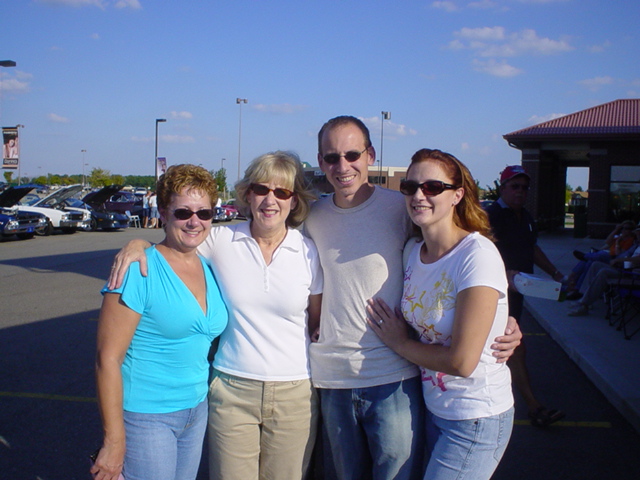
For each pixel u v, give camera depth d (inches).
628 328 272.2
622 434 162.7
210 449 99.3
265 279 94.7
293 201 100.6
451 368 79.5
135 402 83.7
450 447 82.7
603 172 774.5
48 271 490.6
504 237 159.3
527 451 152.5
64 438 158.9
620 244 345.4
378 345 93.1
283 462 98.0
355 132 97.4
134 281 81.6
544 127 832.3
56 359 231.6
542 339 271.4
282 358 95.5
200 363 90.0
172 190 86.1
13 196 819.4
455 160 87.7
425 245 91.4
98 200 959.6
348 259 94.9
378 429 92.2
